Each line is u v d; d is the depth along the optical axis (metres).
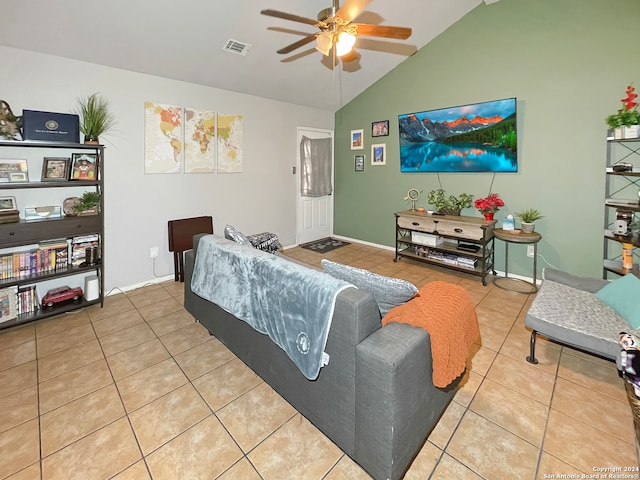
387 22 3.68
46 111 2.80
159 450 1.51
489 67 3.75
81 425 1.66
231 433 1.62
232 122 4.27
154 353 2.32
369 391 1.26
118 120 3.27
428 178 4.56
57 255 2.84
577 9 3.12
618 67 2.96
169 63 3.35
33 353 2.30
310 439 1.58
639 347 1.28
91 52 2.92
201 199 4.07
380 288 1.57
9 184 2.49
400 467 1.31
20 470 1.41
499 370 2.10
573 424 1.65
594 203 3.22
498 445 1.53
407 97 4.60
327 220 5.97
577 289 2.53
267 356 1.84
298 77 4.29
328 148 5.71
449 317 1.51
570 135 3.29
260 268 1.76
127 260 3.51
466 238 3.78
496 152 3.79
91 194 2.93
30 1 2.30
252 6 2.86
